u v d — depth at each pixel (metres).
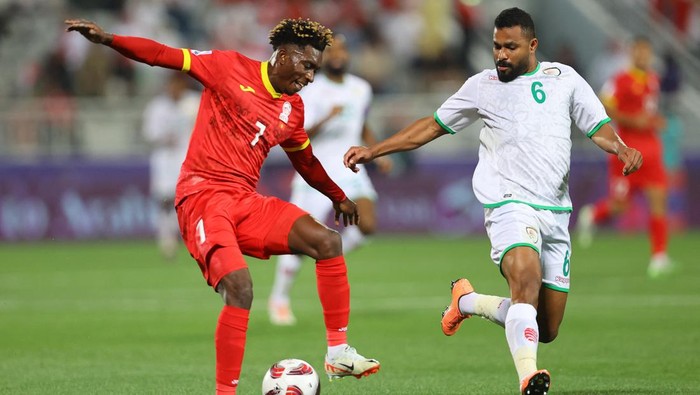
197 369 27.55
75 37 88.50
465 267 56.97
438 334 34.19
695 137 77.00
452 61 87.56
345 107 38.31
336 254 21.81
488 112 22.34
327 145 38.41
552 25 95.88
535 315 20.89
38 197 75.50
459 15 91.38
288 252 21.92
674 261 58.03
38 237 75.50
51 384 25.33
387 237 77.38
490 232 22.16
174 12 90.75
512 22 21.92
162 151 64.00
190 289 48.78
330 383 25.34
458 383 25.11
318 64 22.14
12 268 59.38
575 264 57.22
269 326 36.53
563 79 22.34
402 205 77.44
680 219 76.62
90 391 24.34
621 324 35.72
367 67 85.94
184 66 21.64
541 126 22.03
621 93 50.72
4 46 90.00
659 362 27.95
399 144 23.11
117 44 21.02
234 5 92.88
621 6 94.06
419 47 90.19
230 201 21.64
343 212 24.56
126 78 83.06
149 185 76.12
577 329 34.66
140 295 46.50
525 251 21.27
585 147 77.31
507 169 22.06
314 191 38.28
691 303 41.09
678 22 94.50
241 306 20.30
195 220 21.45
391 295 45.47
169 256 64.25
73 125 75.75
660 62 89.38
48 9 91.62
